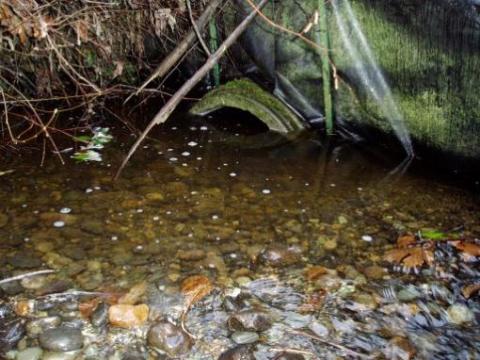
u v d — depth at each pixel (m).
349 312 2.33
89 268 2.56
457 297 2.44
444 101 3.14
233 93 4.23
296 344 2.14
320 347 2.13
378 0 3.17
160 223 2.94
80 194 3.21
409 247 2.75
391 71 3.33
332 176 3.49
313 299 2.41
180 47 3.80
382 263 2.66
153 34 4.70
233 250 2.74
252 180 3.43
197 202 3.16
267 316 2.29
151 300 2.36
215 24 4.46
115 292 2.40
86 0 3.89
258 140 4.02
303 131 4.09
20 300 2.33
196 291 2.42
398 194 3.26
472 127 3.07
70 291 2.40
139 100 4.73
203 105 4.41
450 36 2.90
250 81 4.30
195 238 2.82
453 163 3.37
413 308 2.36
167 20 4.34
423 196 3.23
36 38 3.89
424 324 2.28
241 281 2.51
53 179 3.37
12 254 2.63
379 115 3.59
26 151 3.74
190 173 3.51
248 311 2.27
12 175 3.39
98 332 2.17
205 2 4.36
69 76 4.34
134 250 2.71
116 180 3.38
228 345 2.13
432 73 3.12
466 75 2.94
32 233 2.81
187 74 5.08
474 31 2.77
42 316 2.24
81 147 3.83
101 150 3.80
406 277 2.56
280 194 3.27
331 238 2.85
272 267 2.62
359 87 3.60
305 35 3.67
